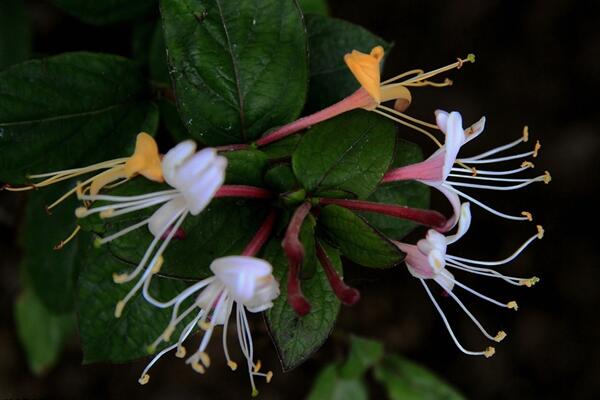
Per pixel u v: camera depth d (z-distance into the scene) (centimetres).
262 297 21
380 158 22
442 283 23
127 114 26
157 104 26
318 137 22
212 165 21
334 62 26
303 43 23
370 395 42
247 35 23
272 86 23
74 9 26
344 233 22
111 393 42
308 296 22
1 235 41
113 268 24
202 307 22
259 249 22
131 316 24
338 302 22
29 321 34
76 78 25
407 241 26
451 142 22
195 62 23
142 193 22
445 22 42
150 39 28
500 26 42
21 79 24
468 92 42
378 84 22
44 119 25
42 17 32
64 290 29
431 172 23
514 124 42
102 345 24
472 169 24
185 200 21
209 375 41
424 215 22
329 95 26
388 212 22
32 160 25
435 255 22
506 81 42
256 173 22
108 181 22
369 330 42
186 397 42
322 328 22
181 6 23
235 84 23
